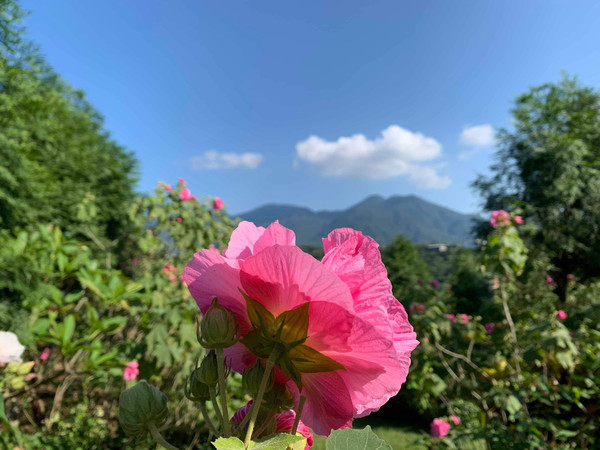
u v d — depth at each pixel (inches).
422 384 183.9
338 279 14.6
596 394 134.6
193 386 16.7
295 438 14.3
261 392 15.1
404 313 18.8
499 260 147.4
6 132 273.7
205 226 203.5
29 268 155.3
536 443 108.3
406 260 608.4
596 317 166.4
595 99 703.7
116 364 94.1
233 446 13.6
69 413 148.2
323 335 15.6
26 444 110.8
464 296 483.8
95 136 650.2
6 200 249.0
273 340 15.9
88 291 131.6
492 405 151.9
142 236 197.2
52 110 490.9
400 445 194.5
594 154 666.2
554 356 142.6
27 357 137.6
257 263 15.6
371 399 16.6
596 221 581.3
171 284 146.9
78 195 442.6
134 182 651.5
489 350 165.9
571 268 598.5
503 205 667.4
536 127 708.7
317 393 16.7
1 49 272.5
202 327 15.5
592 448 126.5
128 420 17.1
